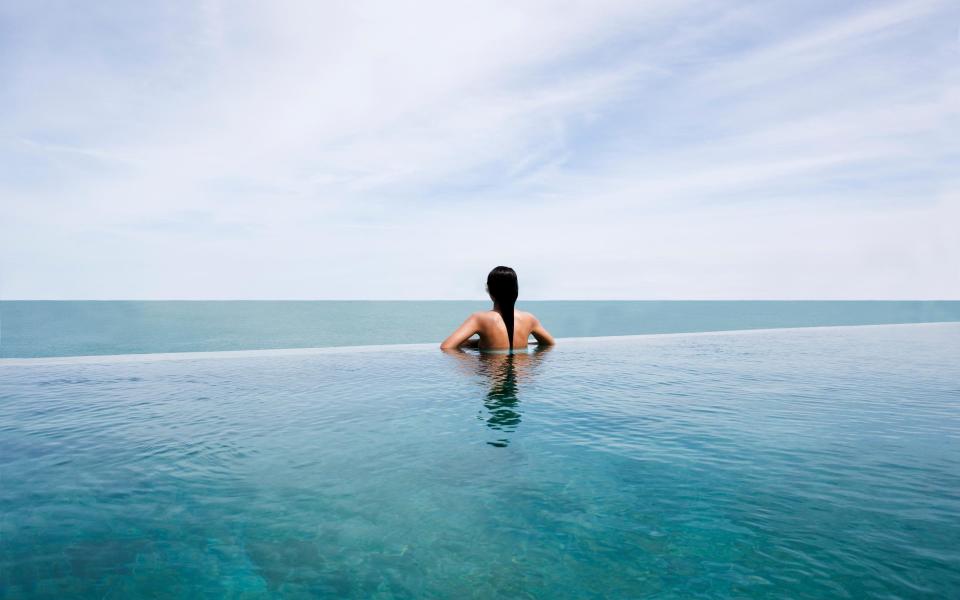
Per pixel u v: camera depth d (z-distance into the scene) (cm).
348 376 298
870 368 337
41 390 260
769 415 204
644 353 410
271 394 247
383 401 230
